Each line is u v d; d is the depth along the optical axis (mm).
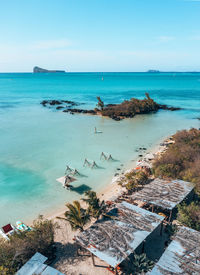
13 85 177375
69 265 14547
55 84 185750
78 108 76875
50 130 49312
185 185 20266
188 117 62688
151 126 52562
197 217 17156
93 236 14227
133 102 70938
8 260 13414
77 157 33531
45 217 20078
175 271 11586
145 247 15586
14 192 24266
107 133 46469
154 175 26219
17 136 44906
